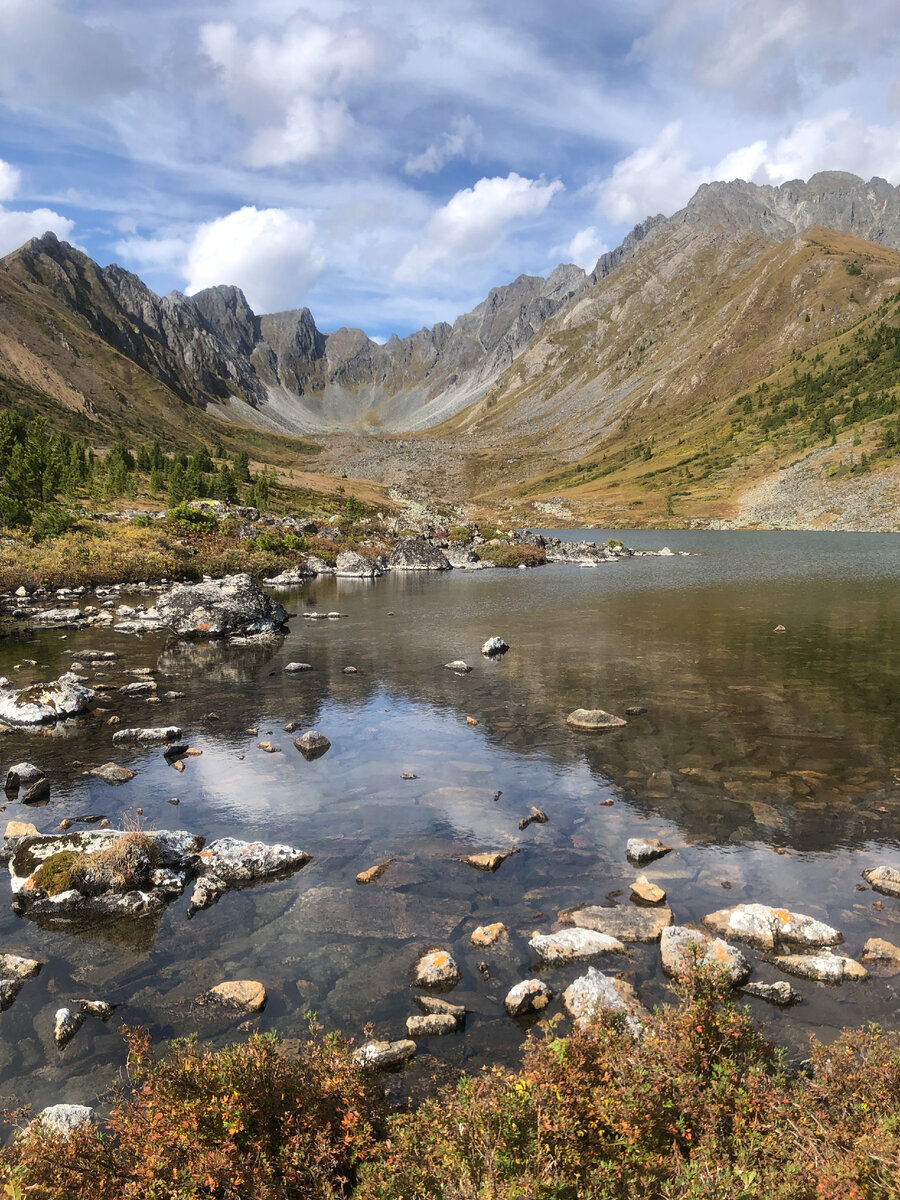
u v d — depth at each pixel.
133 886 9.88
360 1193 4.35
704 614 37.06
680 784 13.89
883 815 12.31
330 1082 5.25
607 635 31.05
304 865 10.74
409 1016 7.22
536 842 11.45
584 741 16.62
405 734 17.36
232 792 13.67
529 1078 5.01
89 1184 4.44
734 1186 3.91
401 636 31.50
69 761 15.33
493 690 21.55
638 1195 4.19
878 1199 3.74
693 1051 5.29
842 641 28.69
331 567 71.25
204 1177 4.29
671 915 9.19
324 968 8.14
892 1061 5.12
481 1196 3.86
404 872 10.45
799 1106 4.77
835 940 8.50
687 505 194.75
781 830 11.80
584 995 7.24
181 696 20.98
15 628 32.25
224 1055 5.32
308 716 18.94
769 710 18.89
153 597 43.66
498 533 105.06
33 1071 6.52
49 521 57.53
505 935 8.76
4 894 9.95
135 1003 7.55
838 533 135.88
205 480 116.81
